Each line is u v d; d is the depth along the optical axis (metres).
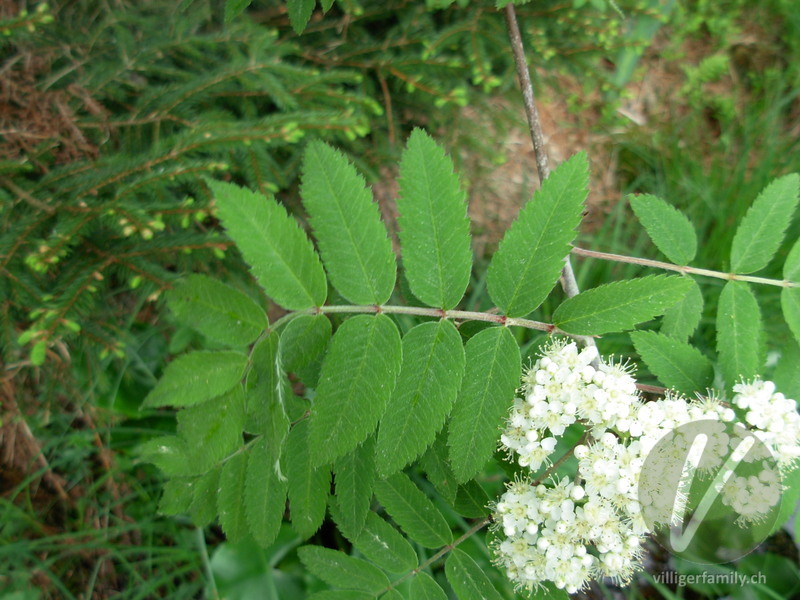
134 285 0.25
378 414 0.19
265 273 0.19
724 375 0.23
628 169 0.48
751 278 0.24
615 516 0.22
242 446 0.23
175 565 0.32
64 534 0.30
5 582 0.30
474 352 0.21
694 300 0.25
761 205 0.24
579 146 0.48
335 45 0.36
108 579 0.32
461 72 0.37
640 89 0.50
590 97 0.48
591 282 0.41
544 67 0.39
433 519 0.24
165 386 0.18
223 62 0.33
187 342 0.31
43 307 0.25
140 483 0.33
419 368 0.20
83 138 0.30
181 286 0.19
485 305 0.39
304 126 0.28
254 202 0.19
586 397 0.21
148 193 0.29
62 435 0.32
